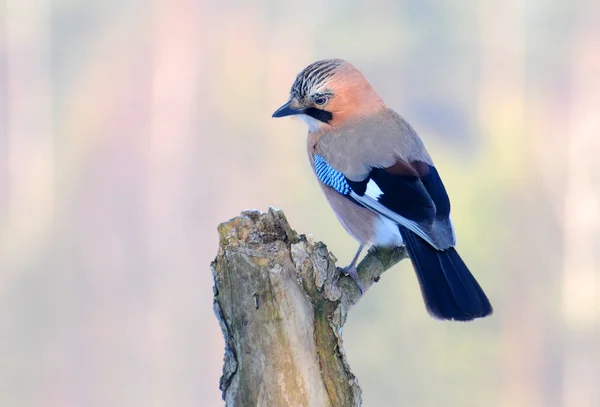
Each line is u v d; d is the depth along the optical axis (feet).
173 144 94.02
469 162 82.48
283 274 13.11
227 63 97.40
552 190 83.51
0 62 104.47
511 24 97.55
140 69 98.27
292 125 88.74
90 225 90.02
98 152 95.61
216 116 95.09
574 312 73.92
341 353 13.23
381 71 96.99
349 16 98.27
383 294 59.06
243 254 13.16
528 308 72.69
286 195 84.48
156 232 87.92
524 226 78.18
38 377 73.36
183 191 90.38
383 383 59.00
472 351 64.23
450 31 96.73
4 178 95.91
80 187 93.97
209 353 77.56
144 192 91.15
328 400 13.15
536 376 70.23
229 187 88.99
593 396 70.69
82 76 100.27
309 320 13.19
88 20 100.37
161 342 78.69
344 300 14.99
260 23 99.09
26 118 100.94
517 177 81.61
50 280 82.89
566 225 80.07
